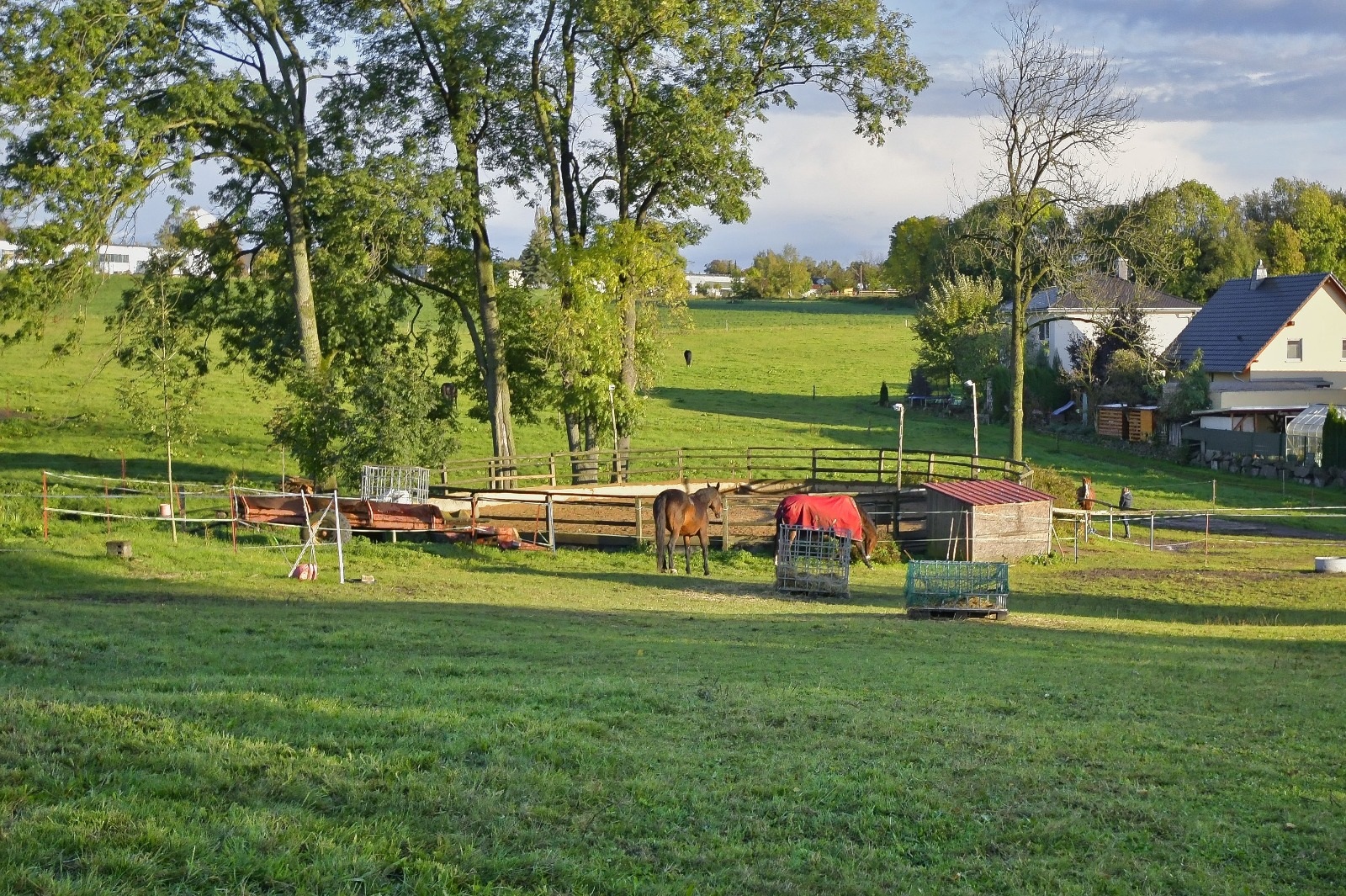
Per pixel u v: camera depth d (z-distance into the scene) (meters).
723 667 13.20
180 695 9.62
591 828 7.00
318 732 8.61
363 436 34.00
